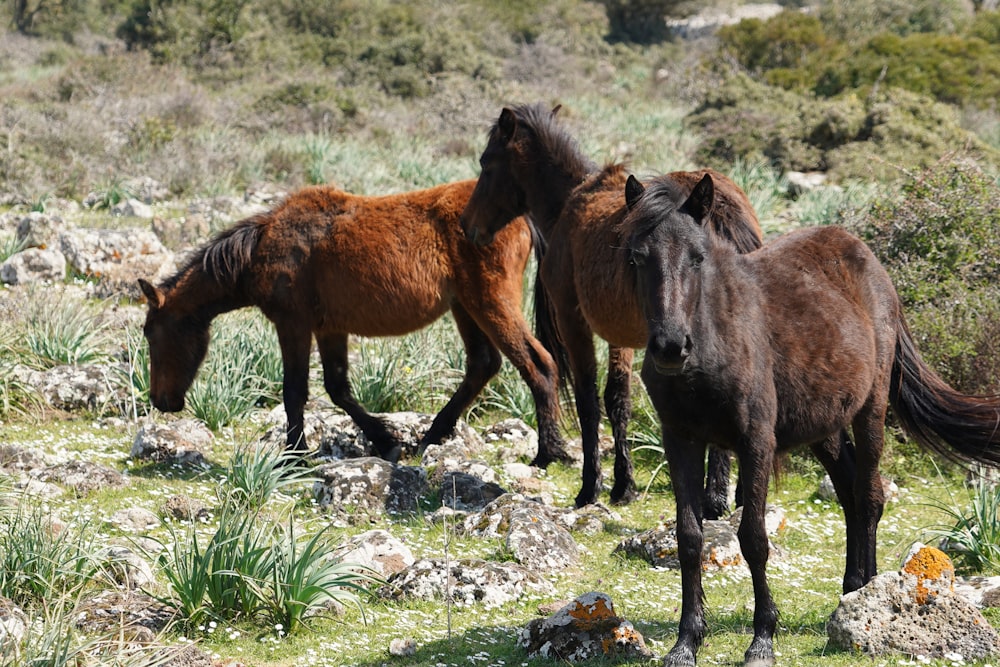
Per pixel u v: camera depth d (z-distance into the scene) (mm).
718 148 28141
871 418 7984
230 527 8078
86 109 29453
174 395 12344
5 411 12562
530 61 51281
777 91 31672
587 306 10141
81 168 24141
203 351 12406
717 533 9742
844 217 16547
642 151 29422
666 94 47812
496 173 11367
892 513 11281
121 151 26031
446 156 28797
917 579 7254
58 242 17469
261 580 7793
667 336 6098
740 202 9828
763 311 7082
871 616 7199
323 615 8047
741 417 6750
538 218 11406
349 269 11703
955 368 12883
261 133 31094
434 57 42750
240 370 13617
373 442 12375
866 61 35781
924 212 14797
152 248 17641
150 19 46000
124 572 8172
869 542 8117
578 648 7281
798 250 7816
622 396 11328
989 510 9531
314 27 49594
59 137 25484
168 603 7754
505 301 11742
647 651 7289
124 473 11188
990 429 8227
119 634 6895
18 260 16797
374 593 8609
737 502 10578
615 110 41406
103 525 9414
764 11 82875
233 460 10648
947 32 52281
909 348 8445
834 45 41469
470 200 11477
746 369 6711
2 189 22516
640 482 12234
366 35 49500
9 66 51219
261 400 14188
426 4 58062
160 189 23859
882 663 6930
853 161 25219
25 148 23984
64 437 12227
